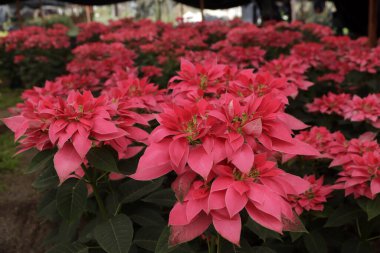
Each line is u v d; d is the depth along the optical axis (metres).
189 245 2.14
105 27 9.28
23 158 3.97
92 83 4.09
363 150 2.36
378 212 2.05
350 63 4.67
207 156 1.32
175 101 2.06
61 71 7.59
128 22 10.06
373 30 5.54
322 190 2.35
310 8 19.94
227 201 1.27
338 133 2.69
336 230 2.57
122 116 1.84
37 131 1.69
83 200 1.87
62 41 7.78
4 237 2.92
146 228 2.11
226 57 4.83
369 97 3.21
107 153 1.74
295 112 4.04
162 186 2.79
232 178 1.35
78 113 1.59
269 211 1.26
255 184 1.34
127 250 1.76
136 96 2.49
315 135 2.81
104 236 1.82
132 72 3.76
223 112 1.42
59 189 1.89
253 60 4.78
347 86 4.72
